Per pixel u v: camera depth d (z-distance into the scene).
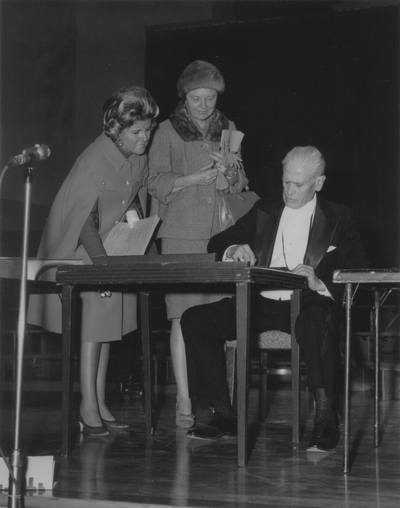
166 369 6.12
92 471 2.31
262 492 2.03
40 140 8.14
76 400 4.70
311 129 8.52
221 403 2.96
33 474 2.09
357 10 8.30
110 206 3.04
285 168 2.96
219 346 2.90
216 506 1.88
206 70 3.36
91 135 8.63
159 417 3.69
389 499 1.94
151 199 3.44
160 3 8.69
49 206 8.16
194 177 3.27
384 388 4.96
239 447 2.38
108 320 2.99
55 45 8.36
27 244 1.99
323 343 2.67
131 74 8.67
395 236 8.38
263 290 3.10
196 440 2.90
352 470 2.33
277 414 3.90
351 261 2.98
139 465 2.41
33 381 6.24
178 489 2.06
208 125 3.49
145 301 3.08
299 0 8.40
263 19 8.48
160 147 3.41
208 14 8.64
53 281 2.74
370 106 8.38
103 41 8.69
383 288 2.81
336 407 2.83
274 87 8.56
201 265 2.39
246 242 3.14
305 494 2.00
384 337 5.79
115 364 4.89
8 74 7.76
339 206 3.05
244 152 8.66
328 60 8.43
